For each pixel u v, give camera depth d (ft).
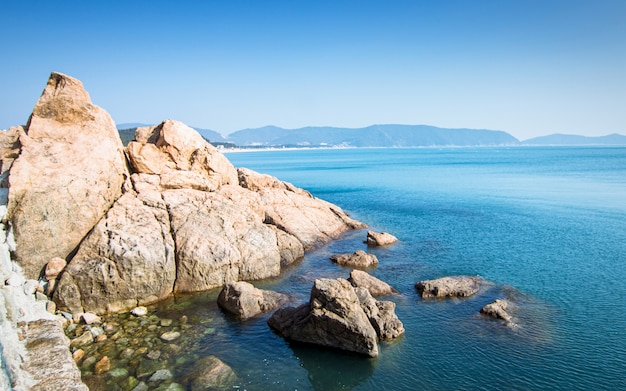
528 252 124.47
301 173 473.26
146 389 51.67
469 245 132.77
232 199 113.39
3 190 75.56
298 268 107.86
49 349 51.26
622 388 55.98
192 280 86.48
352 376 58.18
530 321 76.02
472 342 67.82
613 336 70.69
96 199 83.66
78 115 90.43
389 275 102.12
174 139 108.68
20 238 71.77
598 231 153.28
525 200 233.35
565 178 357.41
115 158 91.86
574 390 55.47
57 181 77.97
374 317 69.67
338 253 123.34
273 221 131.03
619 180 333.01
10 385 40.22
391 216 186.29
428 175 419.95
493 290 91.61
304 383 56.29
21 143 80.89
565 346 67.00
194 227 91.40
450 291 87.61
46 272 72.33
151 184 98.37
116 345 62.59
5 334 48.19
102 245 76.89
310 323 65.77
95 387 51.34
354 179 382.83
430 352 64.64
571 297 88.28
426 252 123.95
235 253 93.45
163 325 70.69
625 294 90.22
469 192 272.51
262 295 81.10
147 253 79.61
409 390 55.31
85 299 72.49
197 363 58.44
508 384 56.70
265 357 62.44
